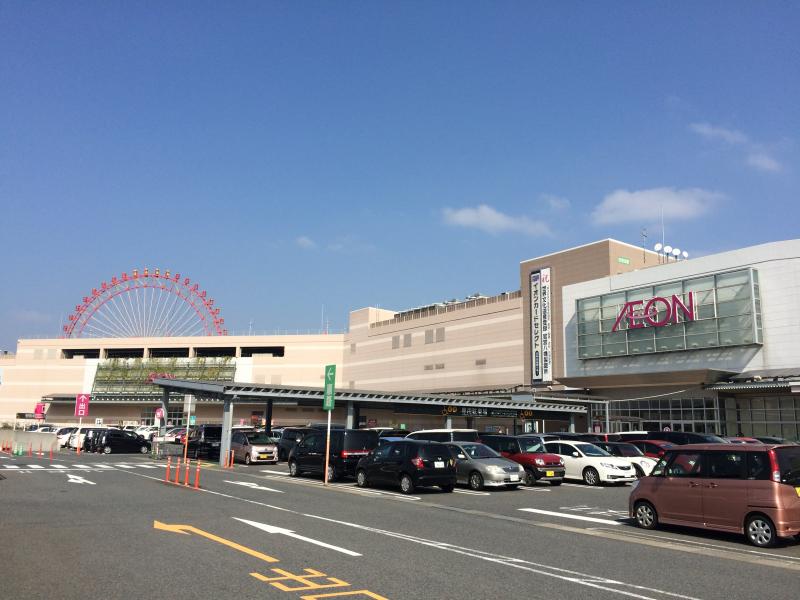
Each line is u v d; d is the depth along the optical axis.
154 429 63.31
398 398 42.19
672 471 13.10
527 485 23.30
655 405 49.97
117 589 7.73
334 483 23.97
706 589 8.27
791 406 42.03
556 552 10.63
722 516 11.98
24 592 7.57
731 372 44.94
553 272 63.44
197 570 8.77
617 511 16.36
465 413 45.78
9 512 14.51
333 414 90.62
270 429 42.78
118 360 98.69
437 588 8.00
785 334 42.84
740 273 45.06
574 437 30.39
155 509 15.17
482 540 11.65
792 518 11.20
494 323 70.88
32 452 41.78
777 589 8.30
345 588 7.91
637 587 8.30
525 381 65.38
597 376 52.38
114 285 106.50
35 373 101.12
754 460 11.82
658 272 51.47
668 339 49.16
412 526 13.18
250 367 97.06
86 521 13.20
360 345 92.62
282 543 10.88
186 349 102.56
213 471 28.47
